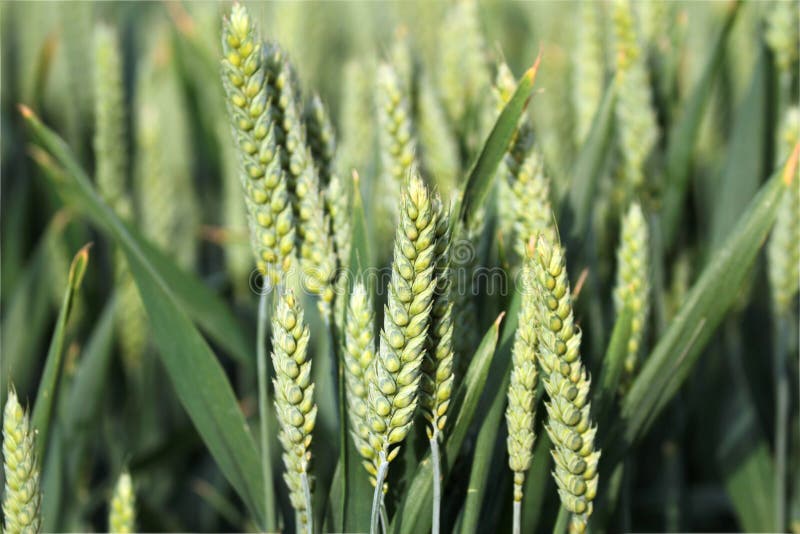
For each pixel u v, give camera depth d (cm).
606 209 72
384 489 52
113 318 78
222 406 58
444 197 64
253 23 52
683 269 76
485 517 56
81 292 90
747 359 90
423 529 53
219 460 58
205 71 94
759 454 75
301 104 55
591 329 63
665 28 74
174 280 71
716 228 78
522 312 50
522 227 56
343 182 57
